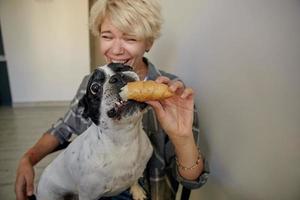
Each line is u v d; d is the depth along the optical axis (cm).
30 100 346
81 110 83
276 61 71
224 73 91
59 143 111
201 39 102
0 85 343
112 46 91
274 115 74
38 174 192
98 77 76
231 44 87
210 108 102
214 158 104
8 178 206
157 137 100
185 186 98
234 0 84
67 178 92
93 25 96
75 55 337
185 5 111
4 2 302
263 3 73
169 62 127
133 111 73
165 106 81
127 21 85
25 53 326
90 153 81
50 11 313
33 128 290
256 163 83
